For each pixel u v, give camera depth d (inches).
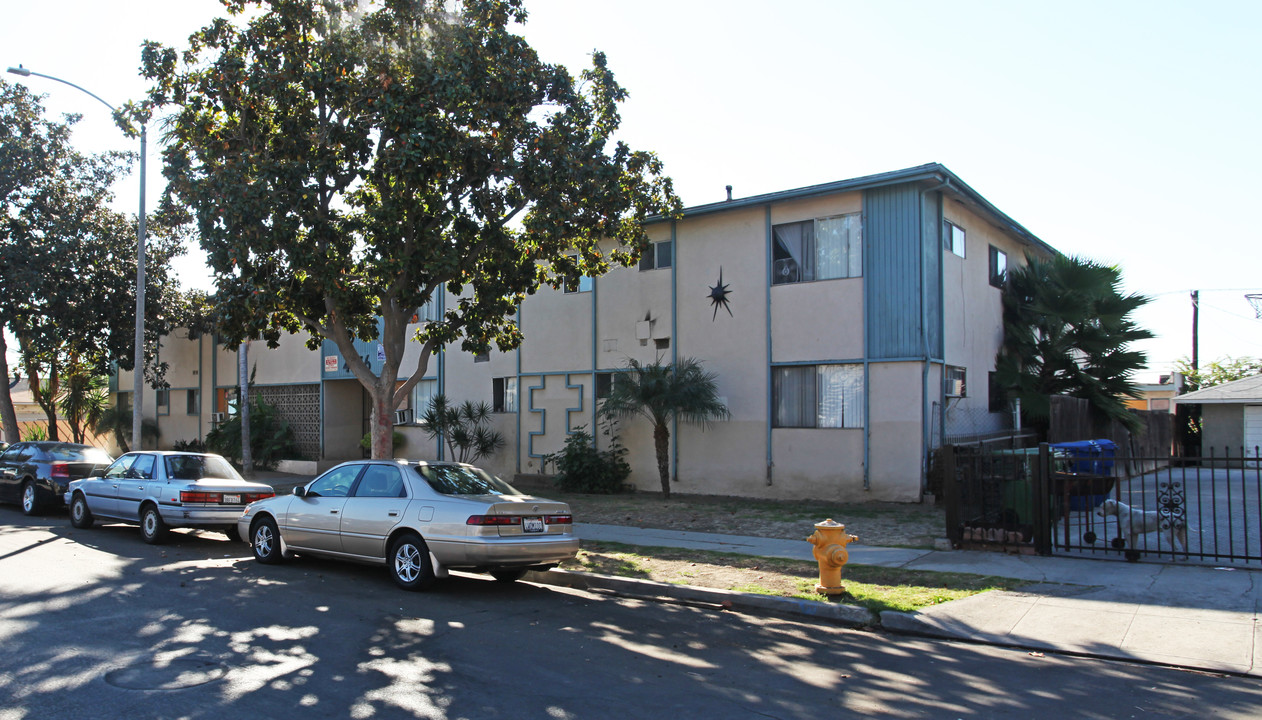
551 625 308.0
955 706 219.8
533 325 840.3
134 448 701.3
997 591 342.6
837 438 664.4
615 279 788.0
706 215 734.5
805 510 613.0
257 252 494.3
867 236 656.4
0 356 957.8
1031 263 824.3
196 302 1066.7
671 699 223.1
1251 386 1040.8
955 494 446.3
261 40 519.2
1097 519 541.6
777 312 695.7
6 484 672.4
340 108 519.8
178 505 493.7
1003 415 792.9
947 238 693.9
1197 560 395.5
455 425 863.1
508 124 521.3
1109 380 780.0
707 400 680.4
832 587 338.3
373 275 539.8
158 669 241.3
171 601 337.7
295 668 245.1
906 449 634.8
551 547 367.9
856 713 213.6
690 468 735.1
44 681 229.1
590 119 561.6
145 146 717.9
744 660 263.4
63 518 633.0
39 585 369.1
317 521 405.1
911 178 625.9
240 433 1042.1
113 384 1348.4
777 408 697.0
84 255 940.0
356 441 1078.4
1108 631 286.7
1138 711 216.2
